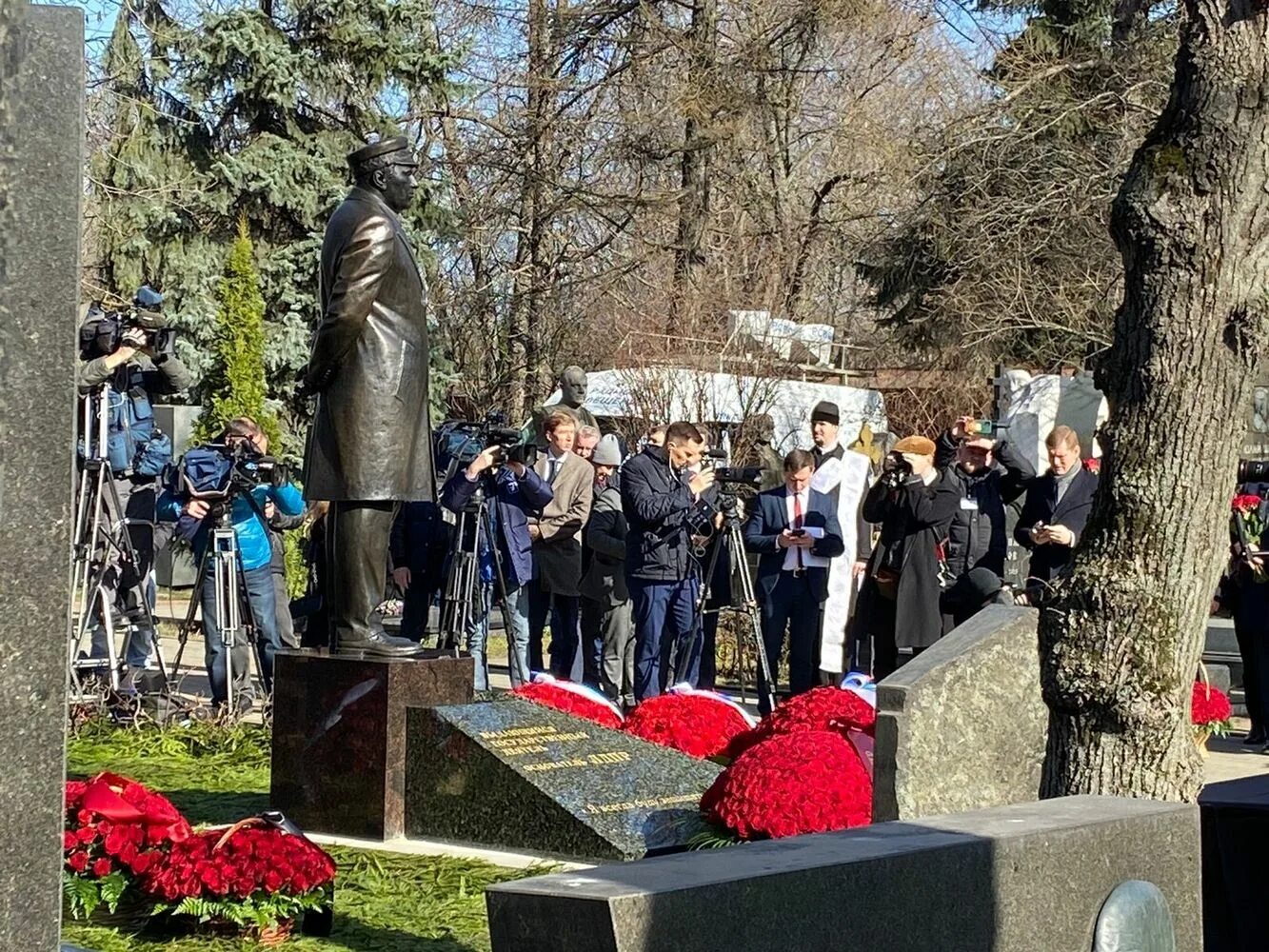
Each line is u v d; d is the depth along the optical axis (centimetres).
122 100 2870
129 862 616
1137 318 544
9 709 272
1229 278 532
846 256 3164
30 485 274
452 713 820
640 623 1241
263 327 2533
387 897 688
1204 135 532
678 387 2116
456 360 3078
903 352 2933
